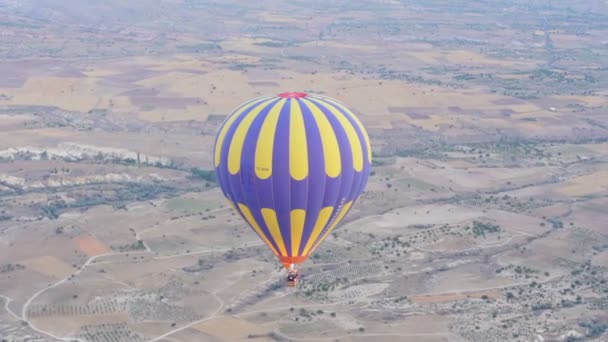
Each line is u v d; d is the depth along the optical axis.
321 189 135.38
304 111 135.00
